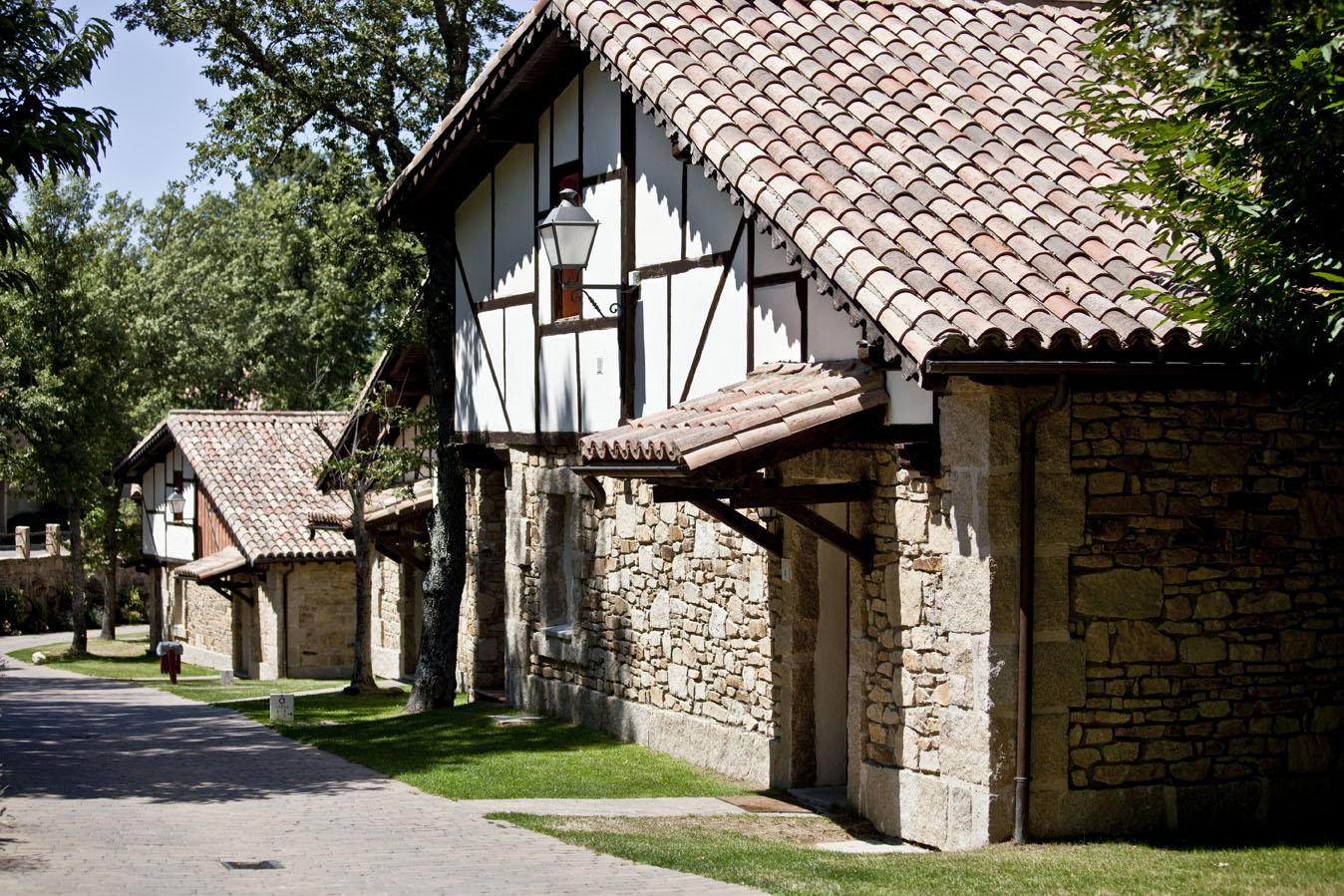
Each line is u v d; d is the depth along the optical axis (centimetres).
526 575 1720
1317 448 1022
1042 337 893
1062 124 1167
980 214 1033
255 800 1145
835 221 999
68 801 1113
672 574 1383
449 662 1878
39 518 5875
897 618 1029
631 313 1378
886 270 950
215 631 3459
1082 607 956
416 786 1238
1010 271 967
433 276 1848
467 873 815
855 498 1053
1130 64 870
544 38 1420
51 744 1586
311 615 2969
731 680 1278
